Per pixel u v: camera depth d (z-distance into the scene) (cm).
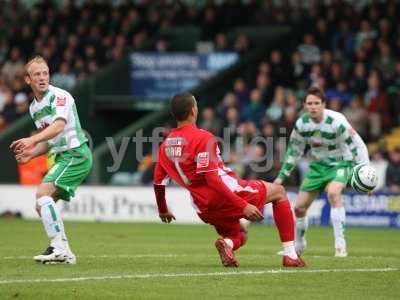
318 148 2698
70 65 6000
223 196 2088
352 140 2670
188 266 2212
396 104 5016
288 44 5716
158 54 5709
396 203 4253
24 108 5662
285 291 1816
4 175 5153
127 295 1733
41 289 1780
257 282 1919
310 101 2650
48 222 2192
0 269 2092
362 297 1766
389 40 5353
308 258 2477
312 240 3462
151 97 5712
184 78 5694
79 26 6169
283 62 5509
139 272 2059
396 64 5188
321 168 2702
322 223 4322
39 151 2286
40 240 3203
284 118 4700
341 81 5109
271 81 5391
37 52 6175
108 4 6372
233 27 6056
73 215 4597
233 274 2028
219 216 2142
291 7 6022
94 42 6034
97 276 1972
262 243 3278
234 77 5503
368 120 4891
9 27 6675
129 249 2850
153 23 6103
